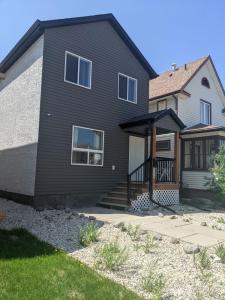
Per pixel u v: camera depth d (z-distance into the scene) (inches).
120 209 415.8
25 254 199.9
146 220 335.9
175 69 775.1
